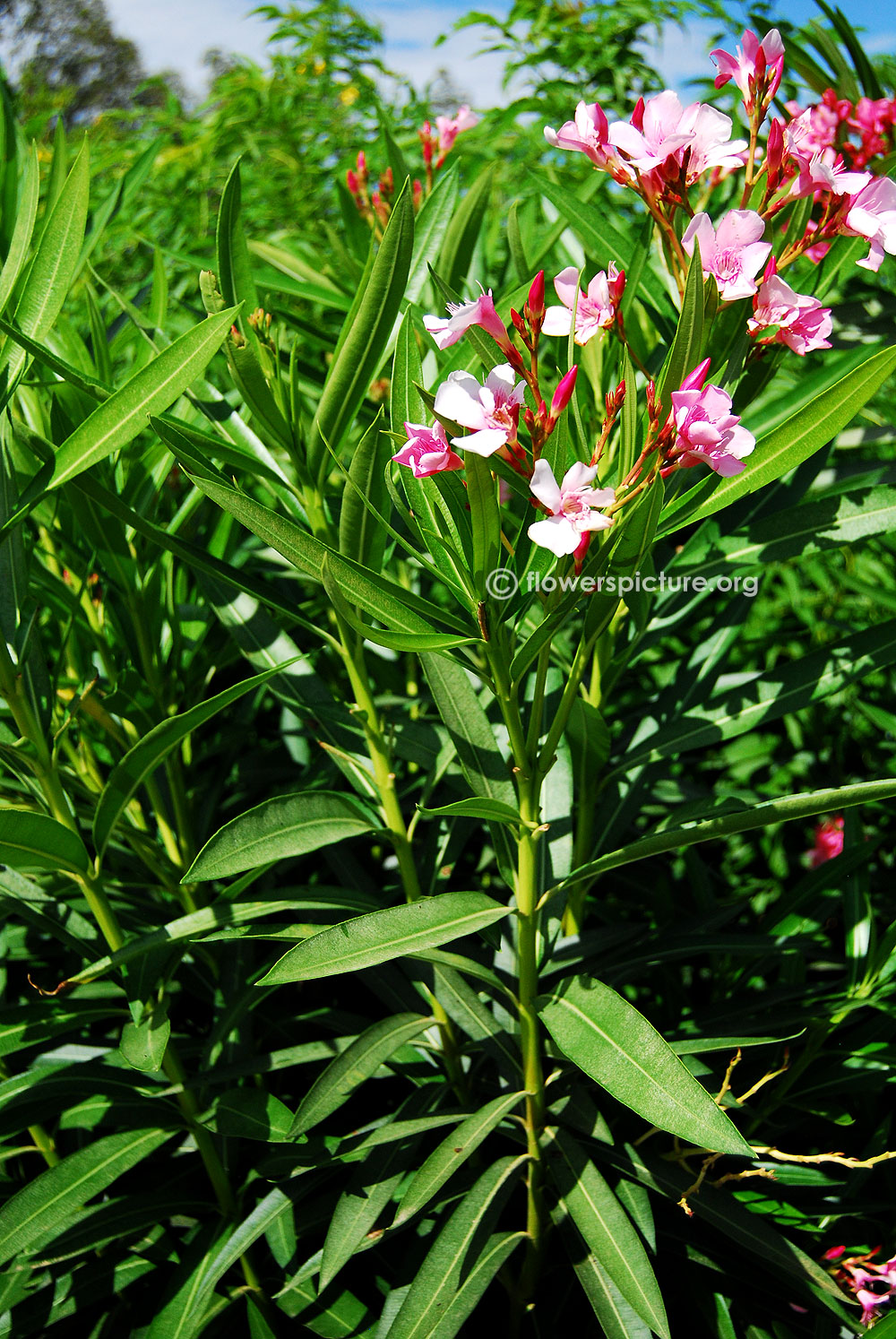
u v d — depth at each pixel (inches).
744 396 40.3
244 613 45.5
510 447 35.0
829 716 71.8
